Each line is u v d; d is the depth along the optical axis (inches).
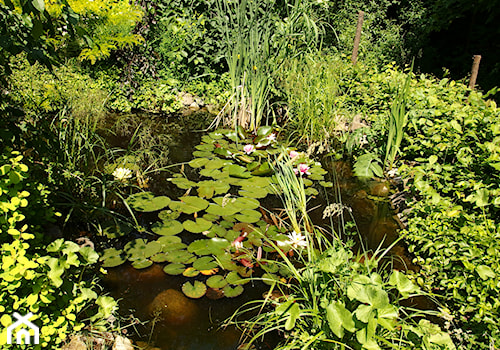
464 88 166.7
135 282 84.7
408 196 120.9
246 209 112.7
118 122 173.6
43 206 76.6
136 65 201.0
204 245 96.5
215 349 70.2
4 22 66.9
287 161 135.0
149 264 89.5
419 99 147.0
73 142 112.6
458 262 88.2
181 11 215.3
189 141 162.7
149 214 108.8
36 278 57.8
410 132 144.1
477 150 110.0
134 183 124.3
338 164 152.3
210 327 75.0
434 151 123.2
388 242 105.3
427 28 277.7
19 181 60.9
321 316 65.5
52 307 62.4
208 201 116.5
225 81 217.5
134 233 100.2
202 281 86.2
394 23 329.7
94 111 168.9
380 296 56.9
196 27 215.8
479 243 84.4
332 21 305.9
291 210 106.1
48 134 91.0
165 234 100.0
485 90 232.1
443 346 60.1
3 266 53.7
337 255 68.2
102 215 104.7
